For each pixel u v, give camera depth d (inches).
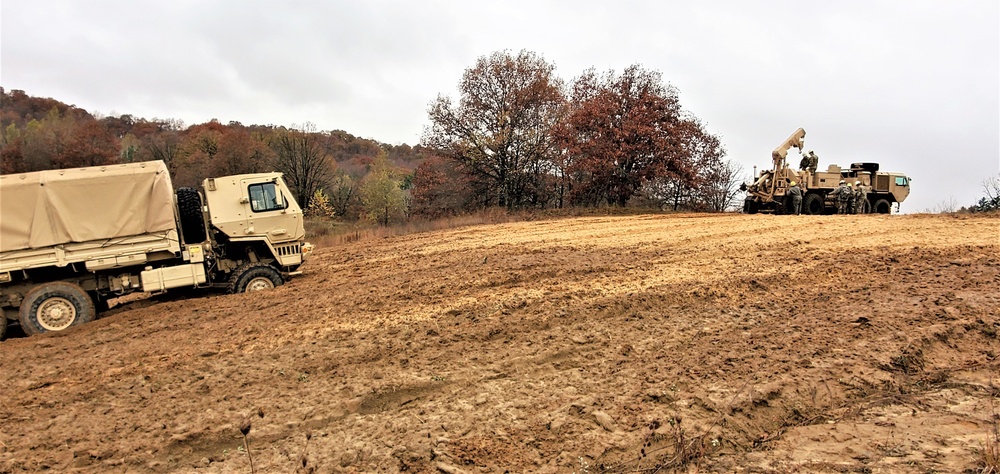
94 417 247.1
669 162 1227.9
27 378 299.3
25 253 412.2
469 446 206.5
